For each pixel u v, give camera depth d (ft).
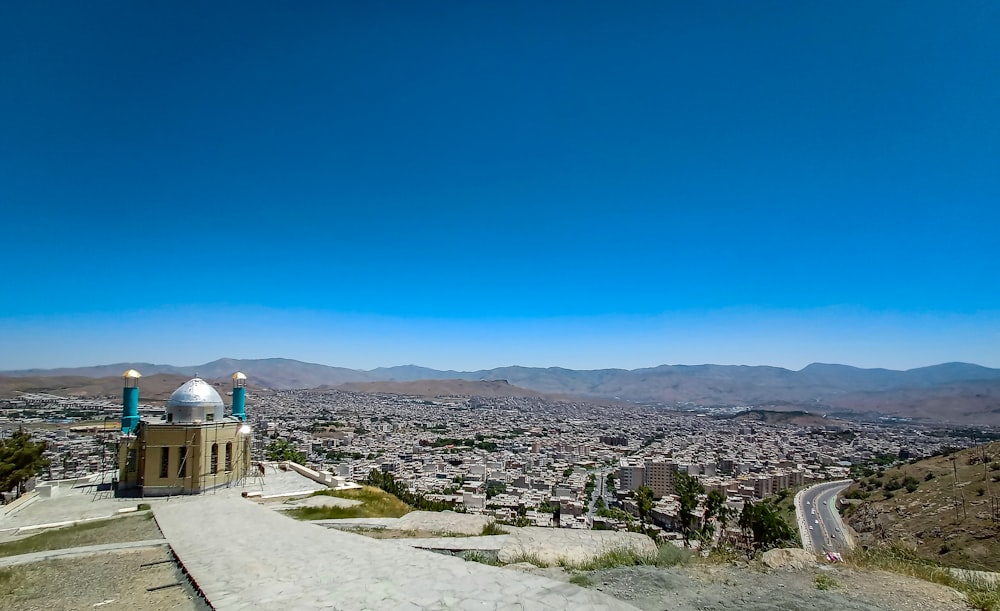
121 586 46.55
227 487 127.54
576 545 54.65
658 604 32.68
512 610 29.45
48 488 120.16
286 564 45.39
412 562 42.57
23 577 50.57
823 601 32.96
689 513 210.79
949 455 351.25
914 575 38.32
